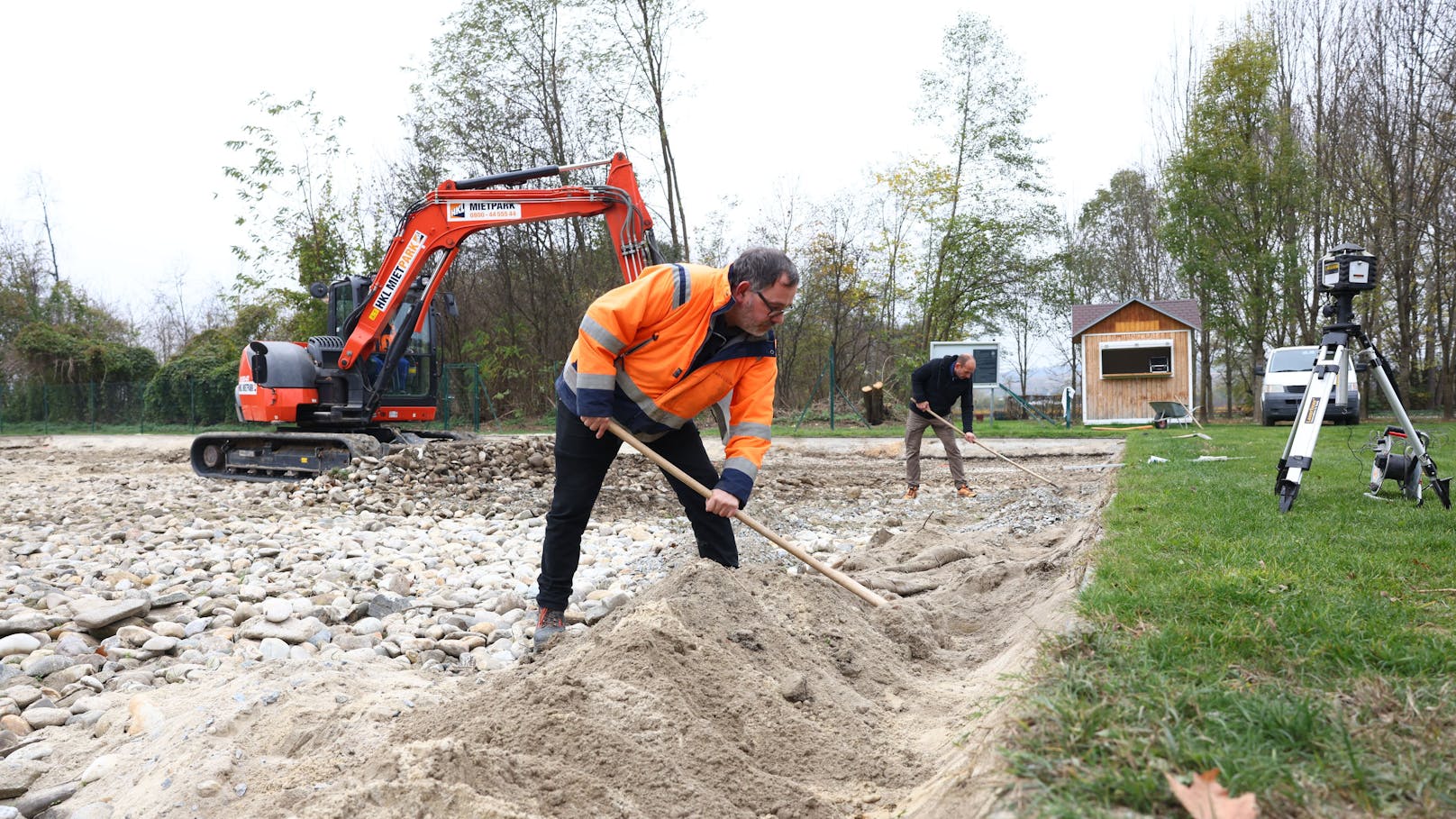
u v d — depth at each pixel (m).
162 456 21.34
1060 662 2.68
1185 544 4.65
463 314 30.67
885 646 4.01
